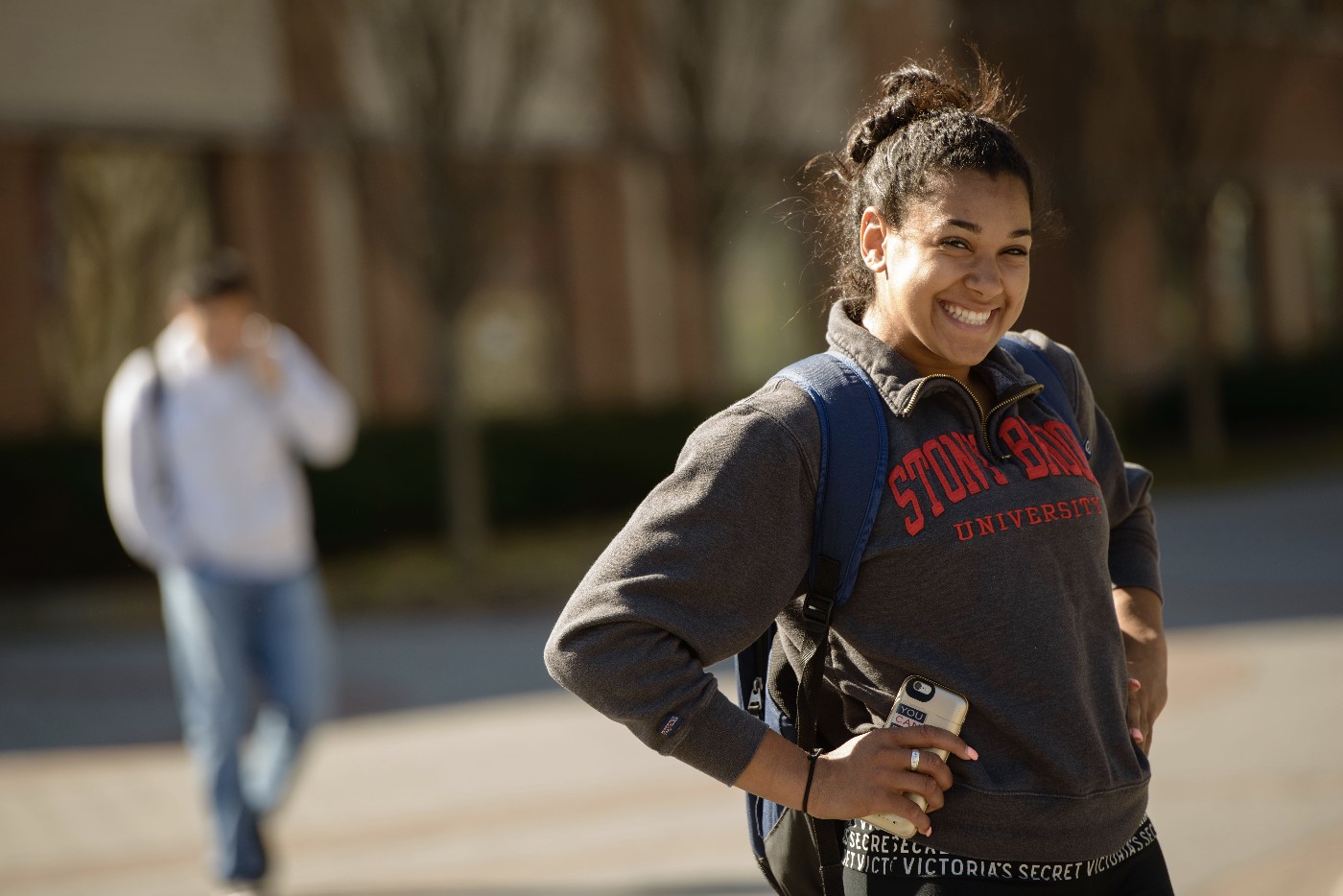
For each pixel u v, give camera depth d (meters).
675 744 4.45
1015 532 4.57
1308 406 47.53
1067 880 4.59
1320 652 18.17
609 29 33.75
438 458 30.14
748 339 37.94
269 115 30.08
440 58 25.02
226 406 11.70
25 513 25.81
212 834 11.37
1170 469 40.22
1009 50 37.12
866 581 4.57
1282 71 40.62
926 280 4.64
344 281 31.56
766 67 31.95
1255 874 10.79
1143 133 38.38
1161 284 48.34
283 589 11.84
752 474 4.50
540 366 35.34
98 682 20.00
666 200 34.78
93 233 28.97
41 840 13.21
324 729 17.09
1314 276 52.34
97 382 28.98
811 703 4.67
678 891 11.05
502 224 26.44
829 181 5.28
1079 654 4.62
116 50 28.61
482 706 17.88
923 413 4.69
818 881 4.86
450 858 12.23
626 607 4.41
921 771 4.46
